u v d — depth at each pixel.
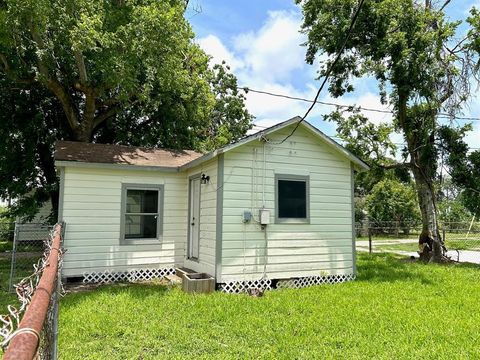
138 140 15.06
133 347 4.46
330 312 6.16
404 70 11.69
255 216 8.24
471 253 16.59
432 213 13.75
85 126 13.00
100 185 9.02
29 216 14.29
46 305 1.50
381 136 14.37
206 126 18.19
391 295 7.49
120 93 12.25
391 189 28.02
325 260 8.95
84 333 4.85
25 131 13.21
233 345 4.63
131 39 10.59
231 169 8.13
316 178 9.05
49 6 9.23
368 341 4.83
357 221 28.72
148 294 7.23
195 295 7.18
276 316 5.87
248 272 8.05
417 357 4.32
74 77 12.59
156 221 9.63
